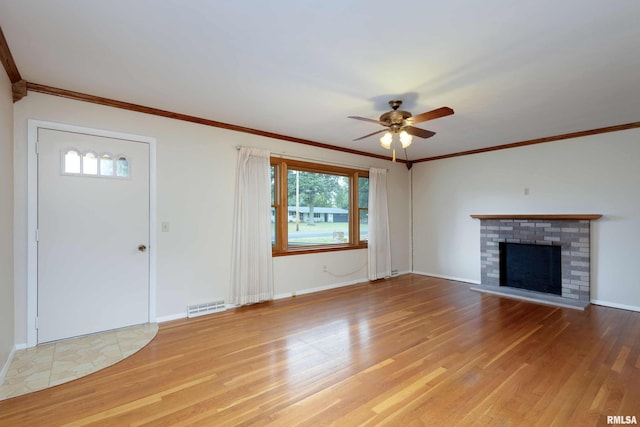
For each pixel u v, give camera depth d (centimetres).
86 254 308
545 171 472
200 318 365
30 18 188
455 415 190
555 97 309
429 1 171
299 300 443
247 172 415
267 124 402
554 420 185
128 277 332
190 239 372
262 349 282
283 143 460
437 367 249
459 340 302
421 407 198
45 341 288
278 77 267
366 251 575
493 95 303
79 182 305
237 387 221
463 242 571
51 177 291
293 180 487
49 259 290
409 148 538
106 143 320
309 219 508
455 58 234
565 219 447
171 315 359
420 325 343
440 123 395
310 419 186
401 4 174
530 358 263
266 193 431
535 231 476
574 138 445
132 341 297
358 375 237
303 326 340
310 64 245
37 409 195
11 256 265
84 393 213
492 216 507
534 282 484
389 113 297
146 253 343
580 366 249
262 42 214
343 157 537
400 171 638
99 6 177
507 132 438
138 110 337
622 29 196
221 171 397
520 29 197
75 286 303
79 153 305
